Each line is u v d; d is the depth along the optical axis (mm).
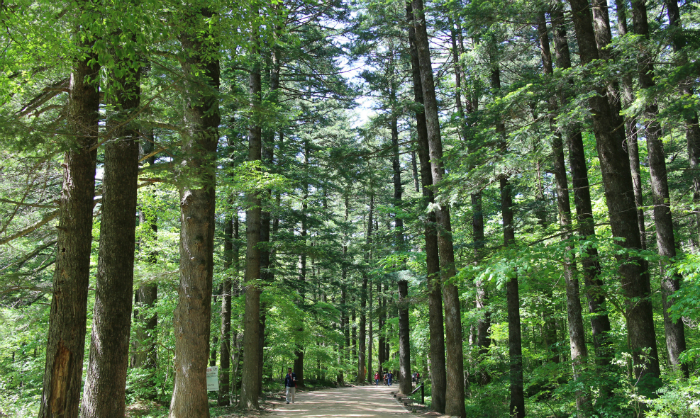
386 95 16422
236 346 17688
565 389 10148
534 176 10109
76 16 5227
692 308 7133
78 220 6504
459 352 12492
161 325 13117
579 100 8180
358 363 36344
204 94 6508
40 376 11430
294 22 15055
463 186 10023
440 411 13492
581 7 9414
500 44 14227
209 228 8367
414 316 26516
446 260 12781
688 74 7145
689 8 11539
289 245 14859
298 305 22547
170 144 6852
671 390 7598
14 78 6621
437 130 13523
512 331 13883
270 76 16891
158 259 13344
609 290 9844
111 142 6293
